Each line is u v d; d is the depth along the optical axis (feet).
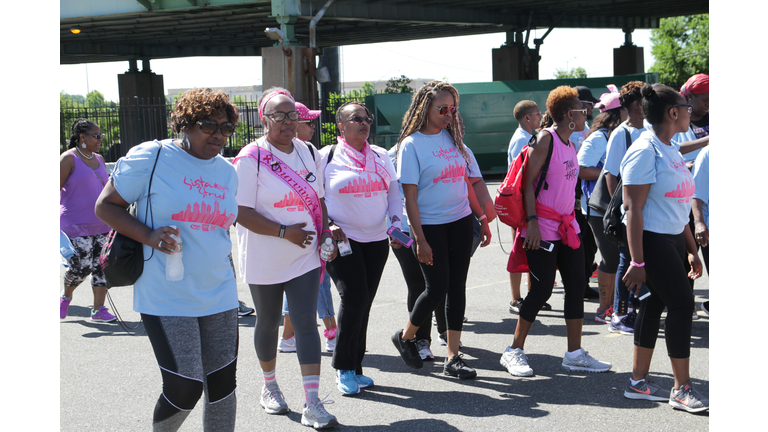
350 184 13.30
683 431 11.34
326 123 63.93
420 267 14.74
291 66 63.82
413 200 13.70
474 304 21.12
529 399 13.03
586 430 11.48
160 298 9.02
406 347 14.80
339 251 12.69
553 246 14.08
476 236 17.10
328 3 62.90
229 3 65.10
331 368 15.38
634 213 11.82
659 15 96.37
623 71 103.76
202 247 9.23
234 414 9.84
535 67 93.81
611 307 18.54
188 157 9.27
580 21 94.38
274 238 11.80
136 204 9.16
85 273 19.49
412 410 12.61
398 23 84.79
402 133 14.39
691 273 12.89
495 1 75.51
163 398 9.07
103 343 17.48
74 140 19.34
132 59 108.17
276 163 11.84
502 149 66.90
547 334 17.57
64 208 19.10
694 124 17.65
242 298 22.50
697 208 15.19
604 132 18.38
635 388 12.85
